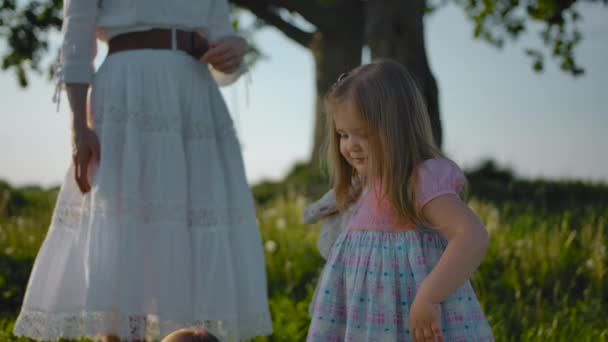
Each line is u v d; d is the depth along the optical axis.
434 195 2.04
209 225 2.93
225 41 3.12
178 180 2.88
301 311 3.81
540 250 4.94
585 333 3.44
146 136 2.88
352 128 2.18
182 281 2.82
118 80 2.90
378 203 2.20
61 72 2.90
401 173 2.10
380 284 2.13
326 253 2.51
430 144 2.19
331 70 11.88
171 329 2.79
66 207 2.92
